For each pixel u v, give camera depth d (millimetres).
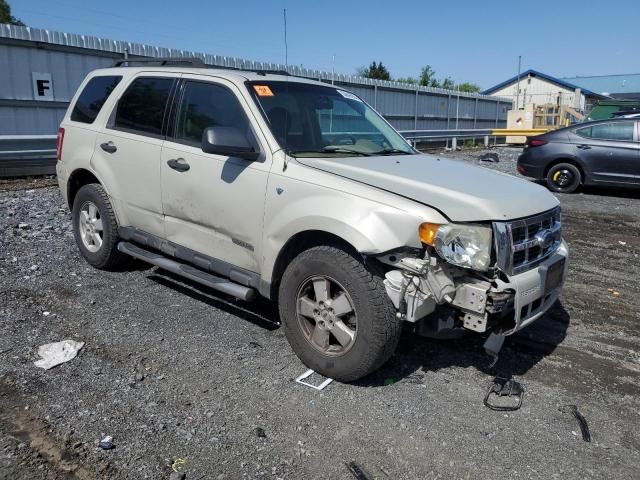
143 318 4484
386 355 3461
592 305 5328
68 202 5863
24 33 12695
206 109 4414
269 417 3215
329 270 3488
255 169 3920
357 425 3180
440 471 2834
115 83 5375
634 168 11164
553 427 3270
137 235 5000
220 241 4242
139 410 3209
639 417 3424
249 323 4500
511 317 3414
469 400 3516
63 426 3018
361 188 3459
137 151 4832
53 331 4160
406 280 3230
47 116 13453
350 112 4855
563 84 55094
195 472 2721
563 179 12000
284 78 4621
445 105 28562
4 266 5480
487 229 3279
